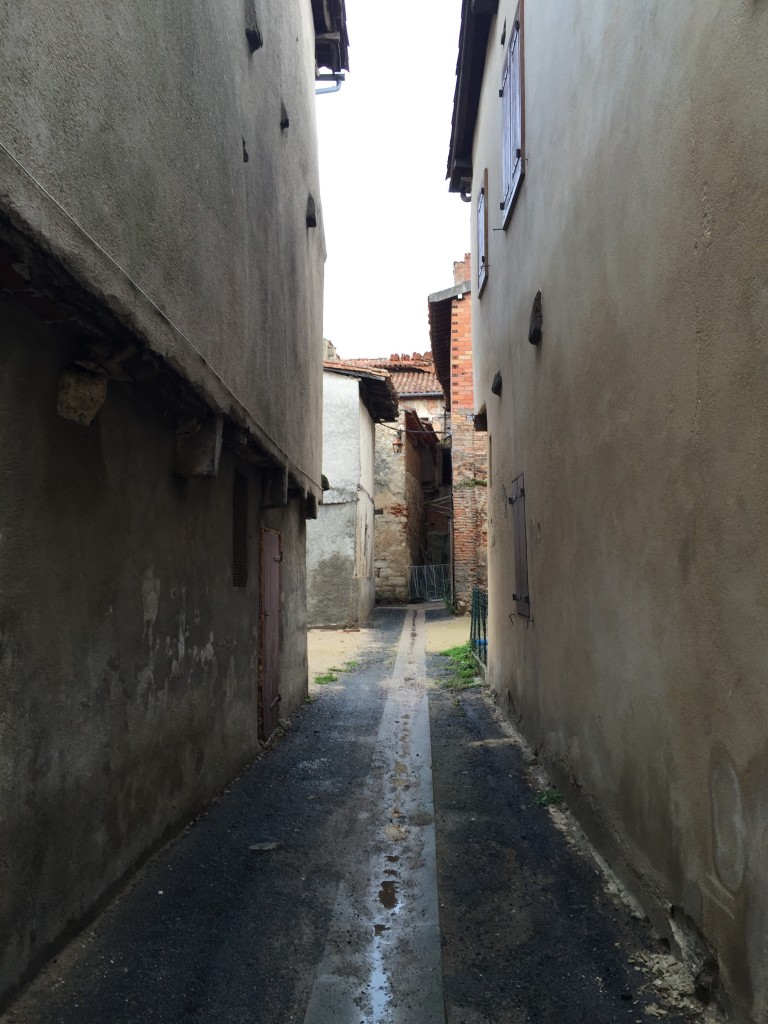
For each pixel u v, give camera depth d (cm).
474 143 1074
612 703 388
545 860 414
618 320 371
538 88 576
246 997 288
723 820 256
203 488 495
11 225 221
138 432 388
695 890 281
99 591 342
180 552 453
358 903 368
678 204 291
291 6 716
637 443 344
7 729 267
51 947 298
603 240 396
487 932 338
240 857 420
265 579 676
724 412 253
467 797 529
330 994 289
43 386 291
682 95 285
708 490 266
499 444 833
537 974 302
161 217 350
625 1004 277
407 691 967
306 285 838
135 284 311
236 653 580
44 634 293
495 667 892
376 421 2227
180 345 367
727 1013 252
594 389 416
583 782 449
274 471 670
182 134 381
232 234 483
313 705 876
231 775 561
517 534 696
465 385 1845
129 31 313
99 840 342
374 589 2409
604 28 392
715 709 262
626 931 329
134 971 299
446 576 2836
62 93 255
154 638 410
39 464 289
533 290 597
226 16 466
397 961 315
